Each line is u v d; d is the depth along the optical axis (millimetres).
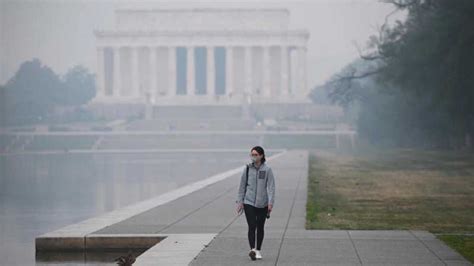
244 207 36875
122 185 109125
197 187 83875
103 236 43875
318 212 57375
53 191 100000
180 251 38562
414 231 46000
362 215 55656
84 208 78125
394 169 118750
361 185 87438
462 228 48188
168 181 115500
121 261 31922
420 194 75188
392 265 35000
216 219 52688
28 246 50406
